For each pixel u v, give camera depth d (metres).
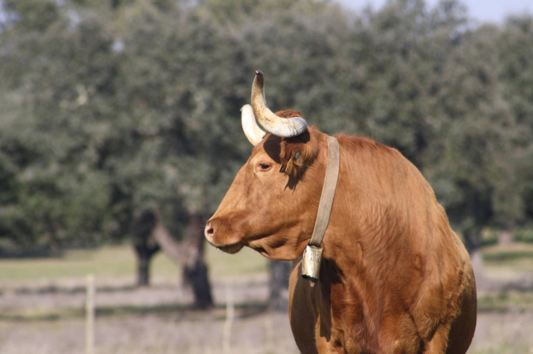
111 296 127.19
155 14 83.75
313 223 14.44
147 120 79.69
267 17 81.31
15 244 87.44
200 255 107.81
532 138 98.69
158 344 56.31
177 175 80.25
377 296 14.90
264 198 14.12
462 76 75.31
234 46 76.88
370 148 15.43
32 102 83.12
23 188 83.06
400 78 72.94
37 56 83.56
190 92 80.62
